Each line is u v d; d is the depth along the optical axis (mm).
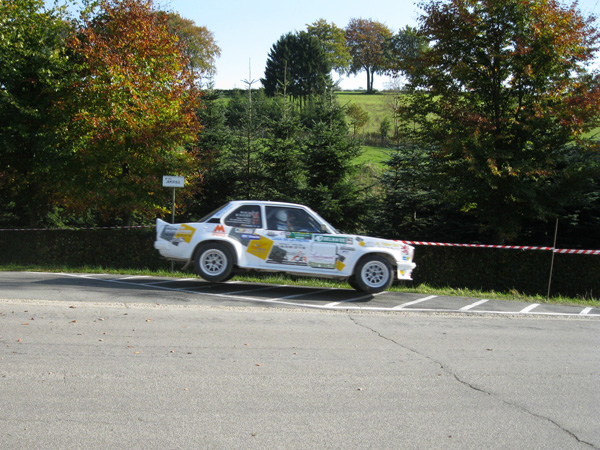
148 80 17031
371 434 4324
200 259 11000
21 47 16203
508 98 16453
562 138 15516
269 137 21312
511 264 16000
